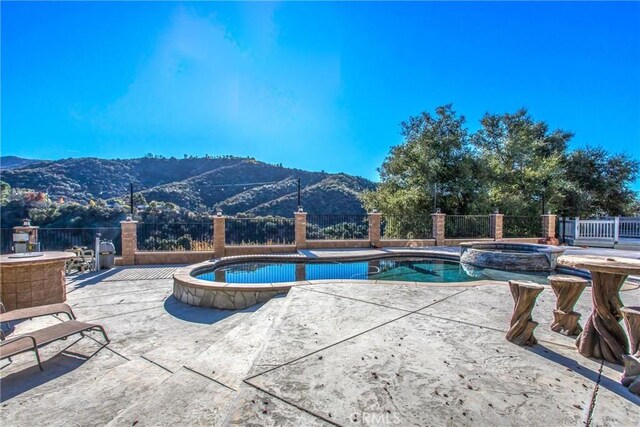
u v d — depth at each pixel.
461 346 2.79
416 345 2.81
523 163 21.11
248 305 5.09
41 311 3.54
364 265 9.51
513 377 2.25
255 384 2.14
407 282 5.47
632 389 2.05
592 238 14.22
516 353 2.66
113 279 7.11
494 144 22.86
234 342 3.15
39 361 2.87
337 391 2.05
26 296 4.66
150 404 2.04
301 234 11.69
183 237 10.09
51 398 2.40
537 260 8.55
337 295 4.60
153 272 7.90
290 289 5.01
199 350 3.32
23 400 2.38
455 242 13.91
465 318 3.57
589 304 4.25
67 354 3.26
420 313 3.75
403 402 1.92
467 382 2.17
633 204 22.73
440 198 19.27
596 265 2.42
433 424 1.72
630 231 13.41
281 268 8.86
